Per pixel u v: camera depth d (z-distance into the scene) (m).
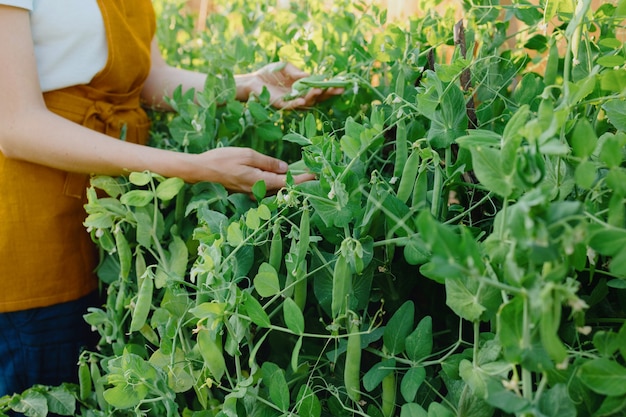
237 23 1.80
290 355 0.97
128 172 1.00
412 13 1.59
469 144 0.63
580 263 0.59
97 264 1.22
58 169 1.07
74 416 1.13
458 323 0.92
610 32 0.95
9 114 0.98
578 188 0.69
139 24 1.20
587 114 0.81
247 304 0.78
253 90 1.28
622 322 0.73
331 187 0.80
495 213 0.91
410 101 1.02
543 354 0.55
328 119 1.22
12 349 1.12
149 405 1.03
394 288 0.93
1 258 1.06
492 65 1.01
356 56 1.26
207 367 0.88
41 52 1.05
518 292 0.52
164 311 0.96
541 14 1.04
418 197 0.81
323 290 0.85
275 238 0.85
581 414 0.62
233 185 0.99
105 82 1.14
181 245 1.00
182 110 1.18
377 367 0.78
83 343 1.20
